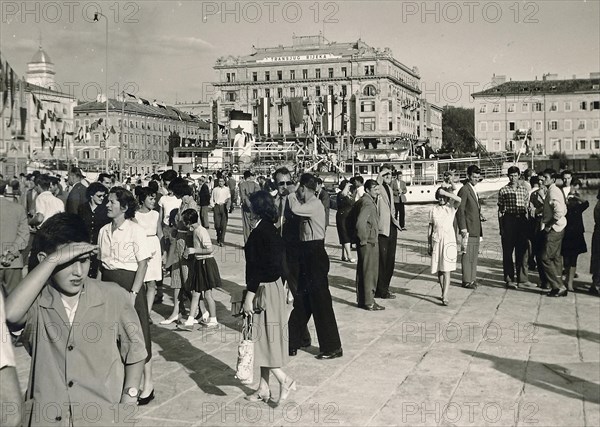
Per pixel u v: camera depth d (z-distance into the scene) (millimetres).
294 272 7301
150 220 7809
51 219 2920
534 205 12305
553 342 7633
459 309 9719
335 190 41344
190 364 7012
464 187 11477
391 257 10680
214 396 5945
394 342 7793
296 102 81625
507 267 11555
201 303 9469
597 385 6023
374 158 47781
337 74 99375
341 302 10430
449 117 102812
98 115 72500
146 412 5508
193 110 103750
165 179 11797
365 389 6074
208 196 18766
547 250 10516
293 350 7340
